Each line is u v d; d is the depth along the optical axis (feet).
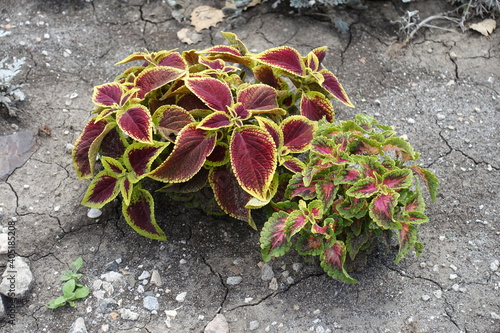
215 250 3.72
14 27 4.56
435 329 3.47
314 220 3.41
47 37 4.51
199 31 4.61
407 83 4.41
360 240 3.50
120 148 3.67
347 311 3.53
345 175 3.43
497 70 4.48
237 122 3.52
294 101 3.89
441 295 3.57
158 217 3.81
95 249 3.71
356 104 4.29
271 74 3.83
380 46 4.58
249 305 3.56
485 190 3.93
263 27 4.63
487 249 3.72
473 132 4.17
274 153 3.47
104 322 3.49
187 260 3.69
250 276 3.64
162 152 3.71
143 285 3.60
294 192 3.52
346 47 4.56
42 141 4.06
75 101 4.25
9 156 3.98
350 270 3.59
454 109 4.28
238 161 3.47
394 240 3.74
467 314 3.51
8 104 4.15
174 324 3.50
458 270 3.65
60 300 3.51
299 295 3.58
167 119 3.60
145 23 4.66
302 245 3.48
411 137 4.15
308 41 4.57
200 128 3.49
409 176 3.41
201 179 3.62
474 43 4.60
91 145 3.52
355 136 3.51
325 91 3.86
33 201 3.84
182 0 4.77
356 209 3.42
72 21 4.62
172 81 3.70
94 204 3.58
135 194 3.63
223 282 3.62
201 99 3.54
